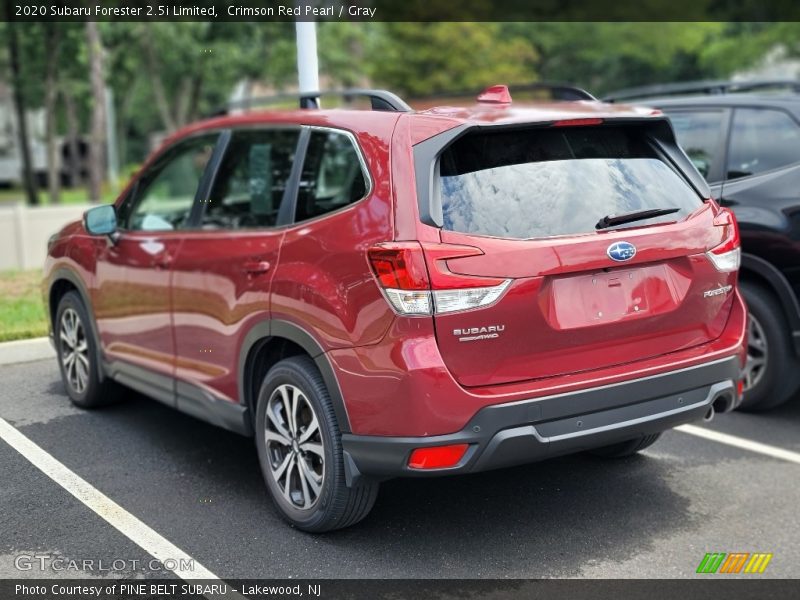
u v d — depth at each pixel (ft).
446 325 11.20
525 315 11.53
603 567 12.37
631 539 13.23
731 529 13.61
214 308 14.49
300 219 13.75
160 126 155.63
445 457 11.36
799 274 17.90
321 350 12.23
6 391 20.06
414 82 68.59
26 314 25.52
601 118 12.74
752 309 18.84
